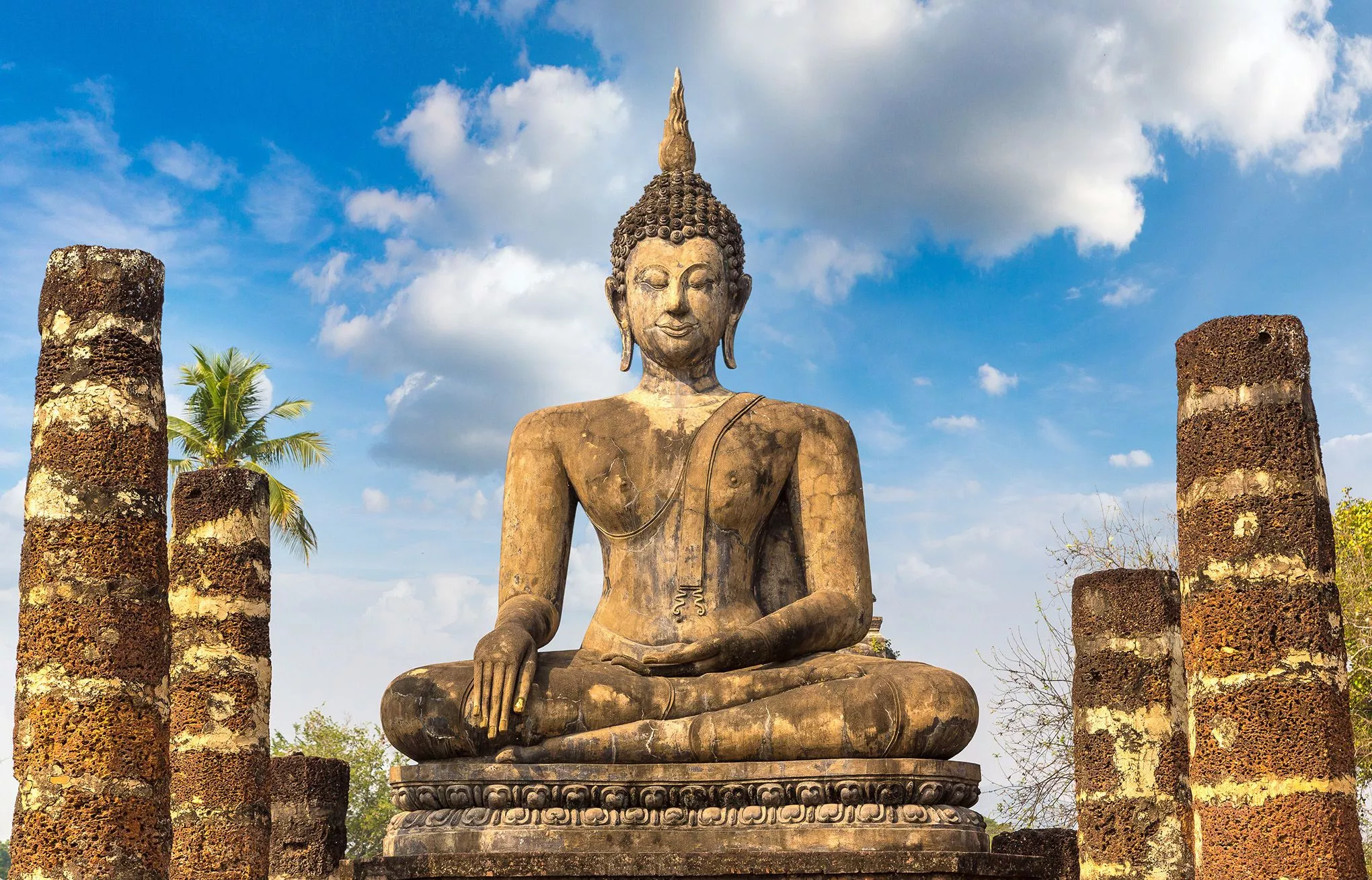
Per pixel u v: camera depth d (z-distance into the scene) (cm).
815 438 965
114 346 884
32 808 827
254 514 1333
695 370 995
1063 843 1344
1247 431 802
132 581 860
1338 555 2519
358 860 803
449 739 845
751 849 820
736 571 940
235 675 1284
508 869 791
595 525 966
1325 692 768
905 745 833
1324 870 743
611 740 848
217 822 1248
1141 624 1084
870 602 948
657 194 1012
